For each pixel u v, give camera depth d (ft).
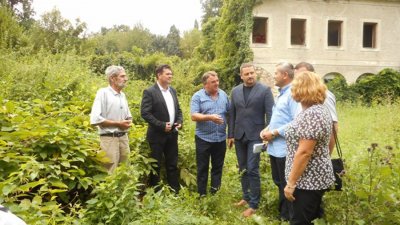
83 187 14.92
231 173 19.74
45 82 25.64
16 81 27.48
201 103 18.12
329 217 12.49
